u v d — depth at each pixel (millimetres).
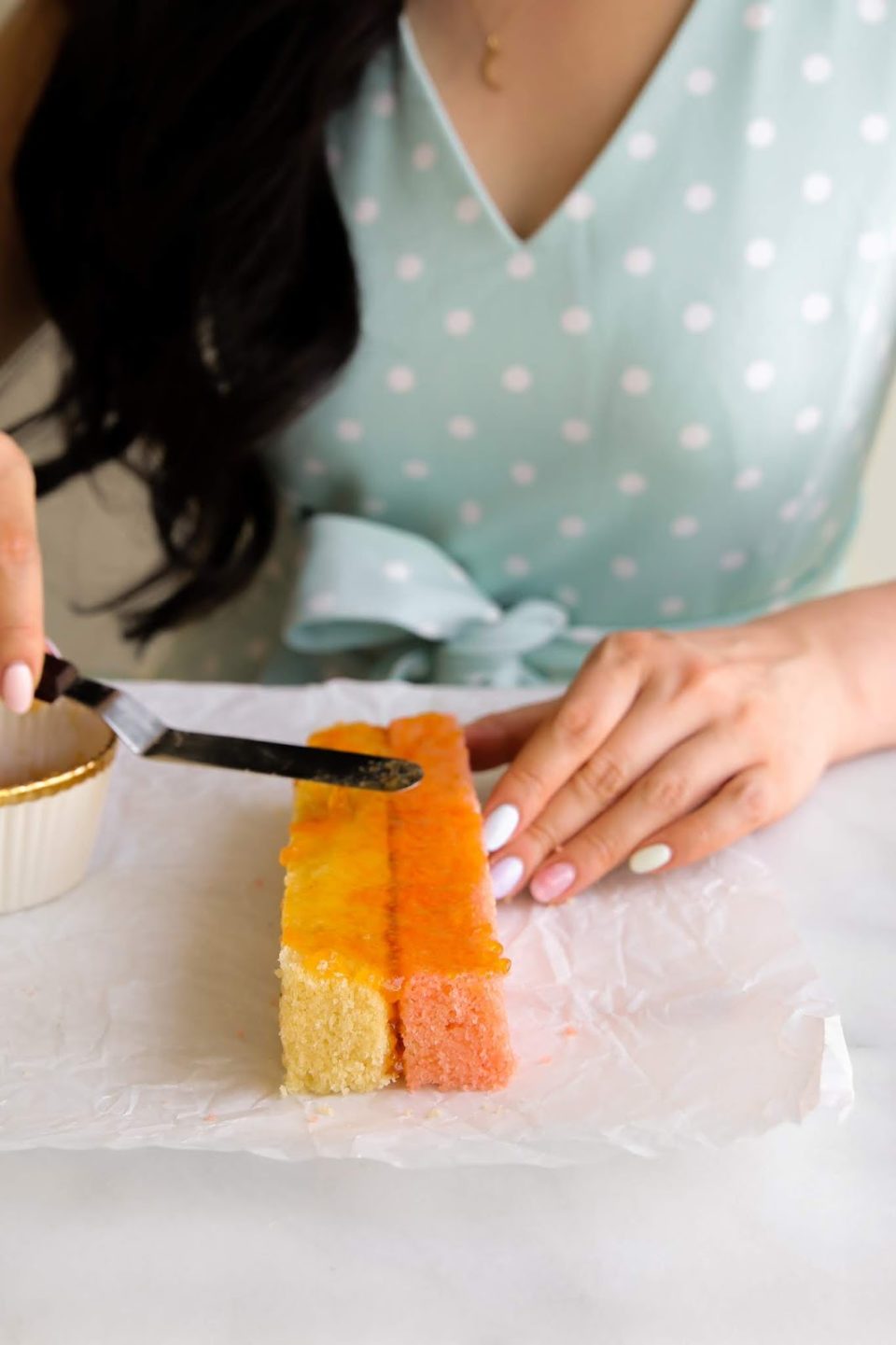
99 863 603
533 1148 470
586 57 776
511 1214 463
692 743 602
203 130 780
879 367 847
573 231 780
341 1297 441
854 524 917
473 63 787
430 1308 438
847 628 679
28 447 954
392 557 818
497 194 804
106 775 583
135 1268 449
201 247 773
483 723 658
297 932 503
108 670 1216
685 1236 456
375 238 797
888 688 665
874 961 551
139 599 1125
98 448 854
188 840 617
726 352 792
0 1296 442
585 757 601
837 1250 451
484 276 792
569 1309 438
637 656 629
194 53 769
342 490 864
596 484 825
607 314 792
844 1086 490
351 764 554
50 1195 470
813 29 768
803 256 792
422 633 804
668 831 587
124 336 815
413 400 818
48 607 1212
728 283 786
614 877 589
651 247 783
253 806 640
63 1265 450
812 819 629
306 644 831
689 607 873
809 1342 429
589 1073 500
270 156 760
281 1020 497
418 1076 496
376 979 488
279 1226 460
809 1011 517
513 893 580
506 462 829
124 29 791
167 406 808
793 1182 470
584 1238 456
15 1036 517
